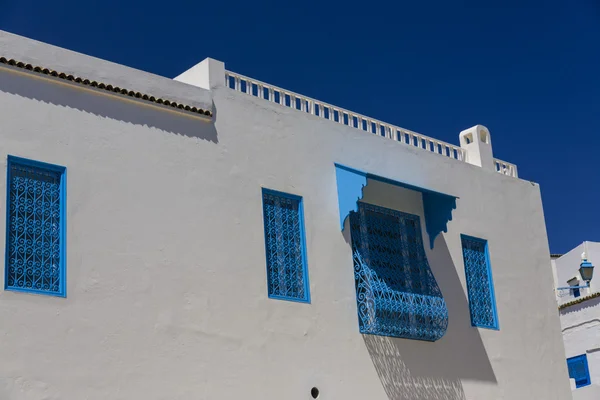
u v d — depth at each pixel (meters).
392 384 14.59
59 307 10.95
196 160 12.96
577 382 23.50
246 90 14.09
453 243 16.64
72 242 11.29
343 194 14.78
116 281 11.58
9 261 10.72
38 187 11.23
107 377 11.18
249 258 13.19
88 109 11.95
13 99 11.26
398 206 15.84
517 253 18.05
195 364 12.11
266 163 13.89
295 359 13.32
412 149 16.44
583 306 23.55
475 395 16.00
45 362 10.68
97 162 11.83
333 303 14.13
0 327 10.41
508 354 17.00
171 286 12.13
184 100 13.03
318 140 14.79
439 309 15.38
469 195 17.36
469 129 18.31
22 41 11.49
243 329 12.79
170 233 12.34
